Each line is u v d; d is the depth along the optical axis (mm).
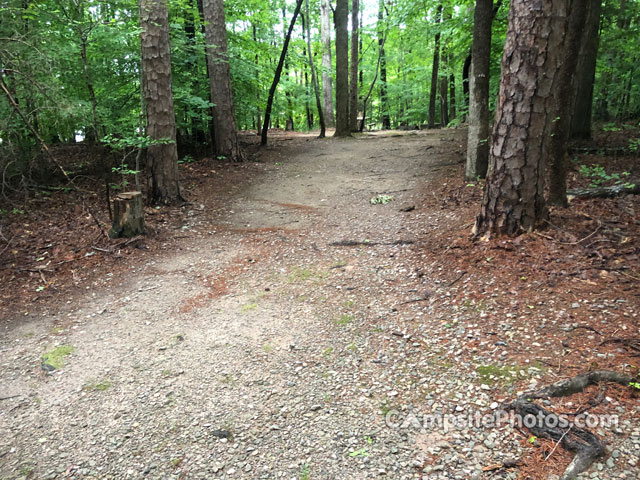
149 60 7379
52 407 3166
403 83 27047
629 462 2195
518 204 4785
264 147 14438
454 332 3633
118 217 6305
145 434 2848
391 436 2645
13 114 6863
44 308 4680
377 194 8242
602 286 3799
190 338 3992
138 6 7117
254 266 5555
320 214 7445
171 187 8000
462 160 10086
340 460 2504
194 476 2482
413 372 3227
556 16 4203
